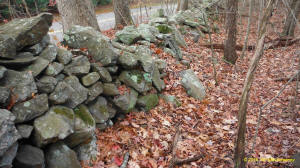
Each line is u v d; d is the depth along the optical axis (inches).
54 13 512.4
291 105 207.3
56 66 122.7
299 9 439.8
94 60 153.9
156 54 241.6
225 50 325.1
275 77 290.2
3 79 97.7
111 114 151.7
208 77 262.4
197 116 187.2
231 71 299.0
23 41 112.5
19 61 107.0
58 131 100.5
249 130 177.6
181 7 516.7
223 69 298.8
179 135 157.4
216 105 209.8
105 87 151.3
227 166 135.6
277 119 194.5
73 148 117.6
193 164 135.0
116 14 359.6
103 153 127.0
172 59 253.6
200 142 154.8
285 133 173.9
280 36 459.8
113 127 151.6
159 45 263.1
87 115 126.2
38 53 121.1
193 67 272.4
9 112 85.0
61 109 113.0
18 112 95.2
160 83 198.2
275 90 252.7
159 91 195.3
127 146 136.7
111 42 178.4
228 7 303.0
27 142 100.2
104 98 150.8
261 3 320.5
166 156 137.3
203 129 171.6
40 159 93.1
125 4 353.1
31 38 115.7
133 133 148.7
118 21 362.0
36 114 100.8
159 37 268.7
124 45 207.2
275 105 218.5
